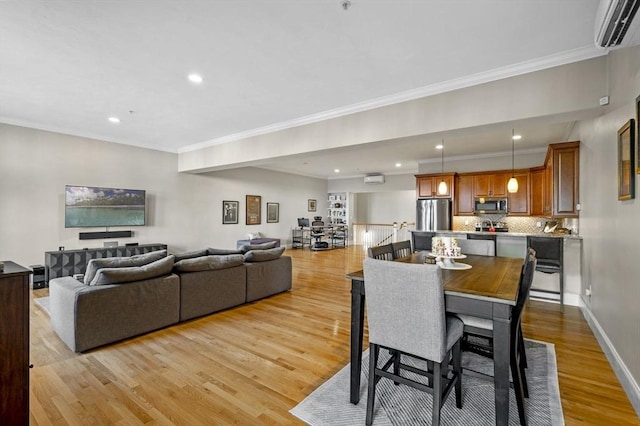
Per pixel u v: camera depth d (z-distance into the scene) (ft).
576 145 13.98
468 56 8.97
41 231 16.42
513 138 18.34
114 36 8.09
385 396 6.85
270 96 12.16
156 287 10.39
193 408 6.36
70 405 6.43
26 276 4.87
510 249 15.11
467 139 18.74
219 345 9.39
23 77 10.55
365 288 6.01
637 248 6.51
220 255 13.57
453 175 23.65
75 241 17.56
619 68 7.55
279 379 7.51
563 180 14.33
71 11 7.06
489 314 5.51
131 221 19.80
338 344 9.52
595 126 10.44
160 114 14.49
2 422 4.65
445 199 23.59
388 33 7.85
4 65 9.70
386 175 34.12
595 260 10.54
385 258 9.51
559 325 11.18
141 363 8.24
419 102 11.49
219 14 7.16
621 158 7.47
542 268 14.07
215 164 19.94
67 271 16.31
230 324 11.14
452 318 6.49
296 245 33.81
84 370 7.85
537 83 9.25
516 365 5.95
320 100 12.60
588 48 8.35
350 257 26.94
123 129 17.24
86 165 18.08
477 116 10.26
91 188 18.02
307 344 9.50
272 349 9.14
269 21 7.40
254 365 8.18
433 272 5.20
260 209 29.78
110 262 10.14
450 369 7.58
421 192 25.11
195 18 7.31
